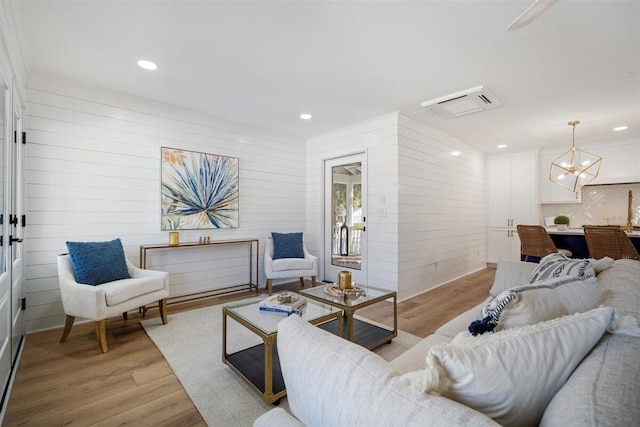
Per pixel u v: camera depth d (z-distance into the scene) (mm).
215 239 4039
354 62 2619
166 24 2131
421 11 1970
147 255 3471
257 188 4504
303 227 5102
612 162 5180
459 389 680
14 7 1918
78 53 2504
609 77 2846
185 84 3076
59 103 2939
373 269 4125
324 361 736
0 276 1879
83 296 2410
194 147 3842
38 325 2807
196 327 2904
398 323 3100
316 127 4520
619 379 653
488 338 830
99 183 3160
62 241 2947
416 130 4184
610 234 3223
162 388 1939
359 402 628
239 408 1763
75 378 2037
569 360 785
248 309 2223
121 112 3297
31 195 2783
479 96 3277
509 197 6039
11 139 2170
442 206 4770
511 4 1897
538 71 2742
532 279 1924
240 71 2797
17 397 1833
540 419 743
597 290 1450
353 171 4488
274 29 2176
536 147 5637
